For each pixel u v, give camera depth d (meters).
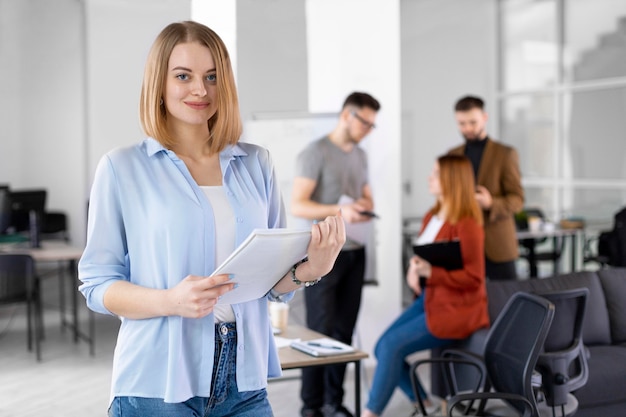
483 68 9.98
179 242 1.77
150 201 1.79
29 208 7.98
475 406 3.89
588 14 8.68
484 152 5.68
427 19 9.62
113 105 8.39
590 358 4.20
